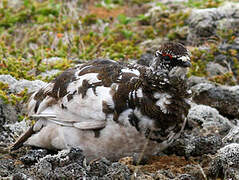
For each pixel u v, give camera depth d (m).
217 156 9.68
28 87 12.73
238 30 16.48
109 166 9.60
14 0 19.62
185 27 17.11
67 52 16.09
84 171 9.20
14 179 9.16
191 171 9.66
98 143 9.84
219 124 12.14
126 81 9.74
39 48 16.33
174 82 9.60
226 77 14.66
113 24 18.45
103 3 20.31
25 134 10.90
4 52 15.15
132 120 9.52
